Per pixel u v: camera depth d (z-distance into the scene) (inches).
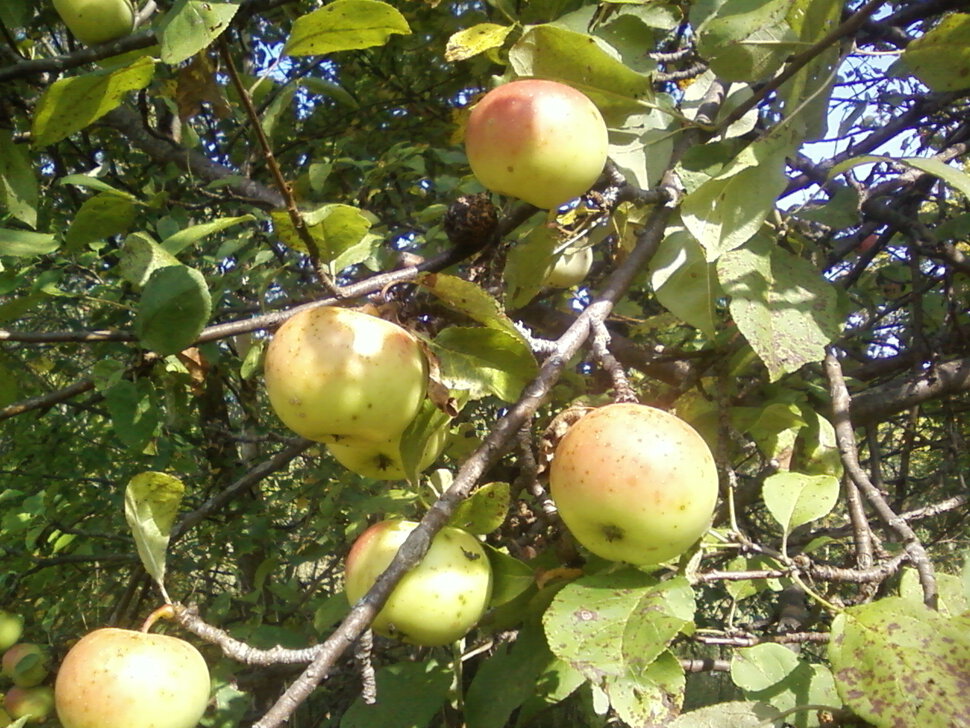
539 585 14.4
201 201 33.6
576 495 11.7
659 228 16.5
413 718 16.6
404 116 42.2
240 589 46.6
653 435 11.7
